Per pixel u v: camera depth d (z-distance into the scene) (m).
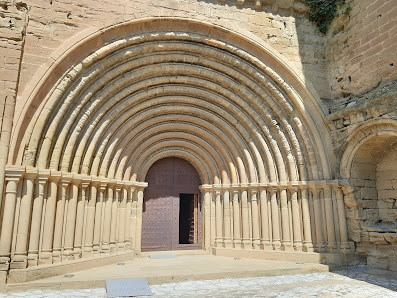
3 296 6.32
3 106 7.33
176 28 9.77
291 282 7.65
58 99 8.17
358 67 9.77
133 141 10.49
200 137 11.47
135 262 9.45
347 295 6.50
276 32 10.65
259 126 10.88
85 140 8.98
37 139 7.75
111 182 9.58
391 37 8.79
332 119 9.88
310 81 10.52
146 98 10.41
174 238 11.45
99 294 6.54
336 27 10.76
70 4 8.61
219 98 10.91
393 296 6.40
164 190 11.65
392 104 8.19
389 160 9.65
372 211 9.67
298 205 10.12
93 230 8.99
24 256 7.17
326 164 9.95
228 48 10.13
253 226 10.51
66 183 8.27
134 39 9.27
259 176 10.71
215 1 10.17
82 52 8.58
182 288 7.10
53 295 6.43
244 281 7.75
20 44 7.77
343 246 9.43
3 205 7.05
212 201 11.42
